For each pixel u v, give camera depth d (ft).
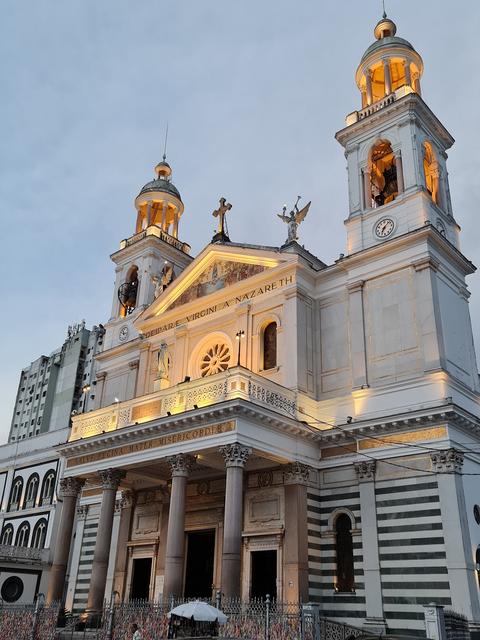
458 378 90.22
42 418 349.00
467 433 85.40
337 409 94.02
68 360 350.02
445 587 75.20
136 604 82.23
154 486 111.04
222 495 99.45
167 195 149.18
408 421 83.97
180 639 58.39
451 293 96.89
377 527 83.51
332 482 90.89
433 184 108.47
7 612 89.86
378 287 96.84
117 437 96.32
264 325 103.81
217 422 83.97
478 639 70.85
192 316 116.26
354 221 105.19
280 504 89.66
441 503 78.95
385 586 80.12
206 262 117.29
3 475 181.57
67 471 104.68
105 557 93.04
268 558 89.25
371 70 117.80
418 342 89.51
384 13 126.21
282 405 90.89
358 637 72.43
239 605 70.95
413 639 69.67
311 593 84.38
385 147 110.73
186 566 101.45
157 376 116.67
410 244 95.14
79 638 79.51
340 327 99.50
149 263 139.64
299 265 101.30
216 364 108.17
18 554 148.46
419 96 105.91
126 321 136.46
